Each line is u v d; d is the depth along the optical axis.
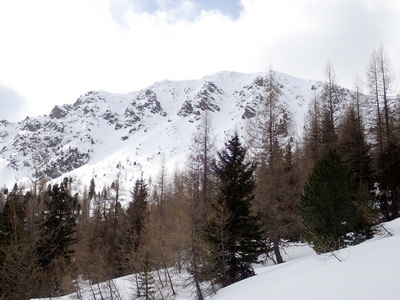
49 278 24.22
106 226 40.97
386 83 27.23
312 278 9.16
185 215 18.73
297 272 11.19
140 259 26.00
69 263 28.00
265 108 23.27
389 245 10.73
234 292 12.73
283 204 21.91
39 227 21.92
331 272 9.06
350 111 30.97
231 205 19.09
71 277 27.50
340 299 6.66
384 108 26.84
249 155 23.14
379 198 24.50
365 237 16.91
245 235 18.92
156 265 25.64
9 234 20.66
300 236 25.72
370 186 24.84
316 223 16.28
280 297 8.44
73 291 27.66
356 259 9.76
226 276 18.28
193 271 18.00
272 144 22.62
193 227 18.08
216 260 18.44
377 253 9.85
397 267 7.43
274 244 21.56
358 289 6.85
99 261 28.95
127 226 32.41
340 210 15.77
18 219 20.64
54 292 25.38
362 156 25.50
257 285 11.80
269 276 12.91
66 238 29.45
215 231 18.62
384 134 27.53
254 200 22.12
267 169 22.39
